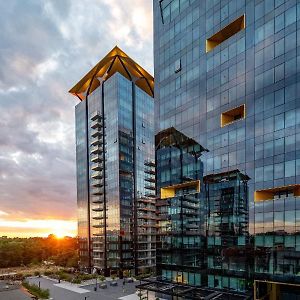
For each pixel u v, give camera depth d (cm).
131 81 10388
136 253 9394
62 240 18362
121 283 6969
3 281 7562
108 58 10162
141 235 9744
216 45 4881
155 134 5803
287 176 3581
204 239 4497
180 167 5150
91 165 10588
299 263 3300
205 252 4444
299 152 3491
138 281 7238
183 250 4828
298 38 3625
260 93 3994
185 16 5303
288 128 3631
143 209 10075
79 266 10550
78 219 11094
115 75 9788
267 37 3969
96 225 9912
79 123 11512
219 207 4356
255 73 4078
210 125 4666
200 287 4369
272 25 3925
